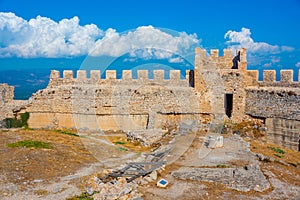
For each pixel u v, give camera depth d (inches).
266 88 1246.9
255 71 1295.5
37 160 713.6
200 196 573.3
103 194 540.7
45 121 1285.7
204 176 650.2
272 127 1203.9
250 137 1166.3
